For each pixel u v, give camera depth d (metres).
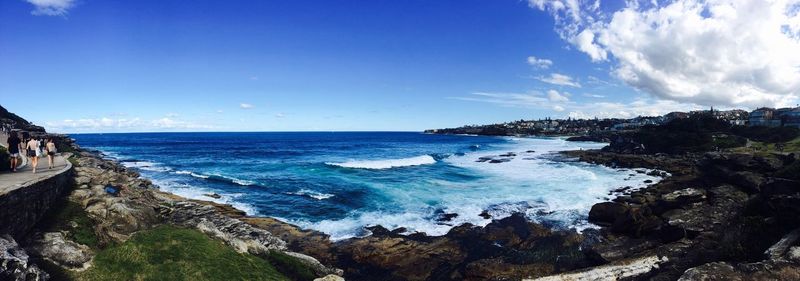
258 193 30.22
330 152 78.62
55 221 13.39
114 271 11.06
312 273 14.58
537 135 180.25
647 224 20.09
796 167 22.56
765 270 11.84
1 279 8.32
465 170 44.41
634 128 137.88
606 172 43.56
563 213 24.69
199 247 13.09
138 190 24.09
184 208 21.06
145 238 12.91
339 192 30.47
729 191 24.06
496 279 15.68
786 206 14.75
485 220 23.20
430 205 26.31
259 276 12.59
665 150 67.12
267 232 18.61
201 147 99.12
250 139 156.00
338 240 19.48
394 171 43.28
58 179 16.09
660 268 15.33
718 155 35.16
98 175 26.00
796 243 13.20
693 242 17.48
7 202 10.87
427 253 18.22
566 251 18.83
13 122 63.81
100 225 13.96
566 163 53.25
